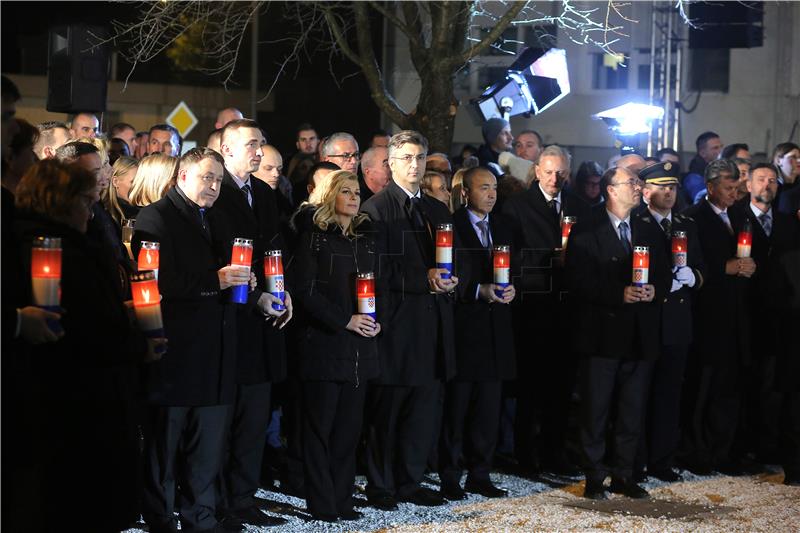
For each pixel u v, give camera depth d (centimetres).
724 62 2067
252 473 668
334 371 662
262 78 2455
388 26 1992
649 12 2003
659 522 683
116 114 2717
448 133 1135
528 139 1047
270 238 675
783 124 2017
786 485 808
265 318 651
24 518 460
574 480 820
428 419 726
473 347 749
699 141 1236
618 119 1205
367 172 812
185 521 606
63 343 470
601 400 757
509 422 880
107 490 479
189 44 2259
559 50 1122
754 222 875
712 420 856
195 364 590
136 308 518
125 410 491
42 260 450
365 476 765
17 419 452
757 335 866
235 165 650
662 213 822
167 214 591
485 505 723
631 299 741
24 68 2505
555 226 821
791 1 1986
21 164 502
